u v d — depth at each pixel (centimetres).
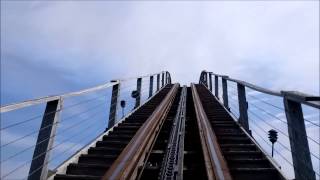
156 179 678
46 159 496
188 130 1085
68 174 609
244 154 734
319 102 361
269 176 610
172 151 739
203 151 717
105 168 634
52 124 518
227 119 1148
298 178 422
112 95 1004
